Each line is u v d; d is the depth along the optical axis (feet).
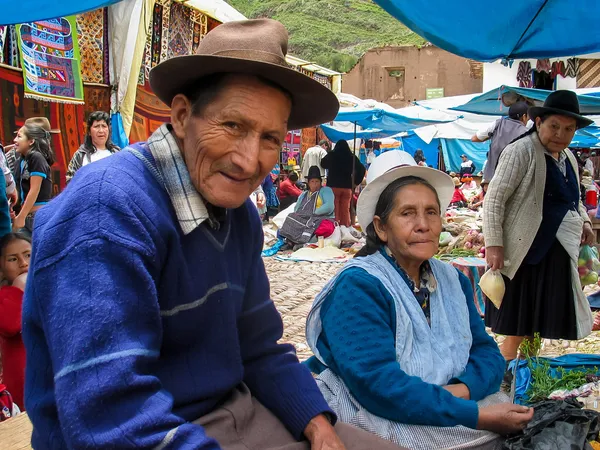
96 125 20.57
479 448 7.07
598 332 16.72
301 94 5.39
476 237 27.53
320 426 5.71
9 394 9.73
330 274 27.12
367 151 63.31
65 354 4.01
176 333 4.95
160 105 29.84
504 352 13.51
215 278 5.14
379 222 8.13
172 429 4.29
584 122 12.08
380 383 7.02
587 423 7.17
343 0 216.33
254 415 5.76
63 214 4.37
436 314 8.00
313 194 34.94
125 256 4.26
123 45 25.68
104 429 3.97
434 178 8.36
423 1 11.02
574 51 12.96
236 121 4.78
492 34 12.20
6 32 21.45
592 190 29.66
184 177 4.98
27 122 18.99
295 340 16.55
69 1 11.76
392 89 107.96
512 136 22.11
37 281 4.30
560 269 12.24
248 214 5.91
